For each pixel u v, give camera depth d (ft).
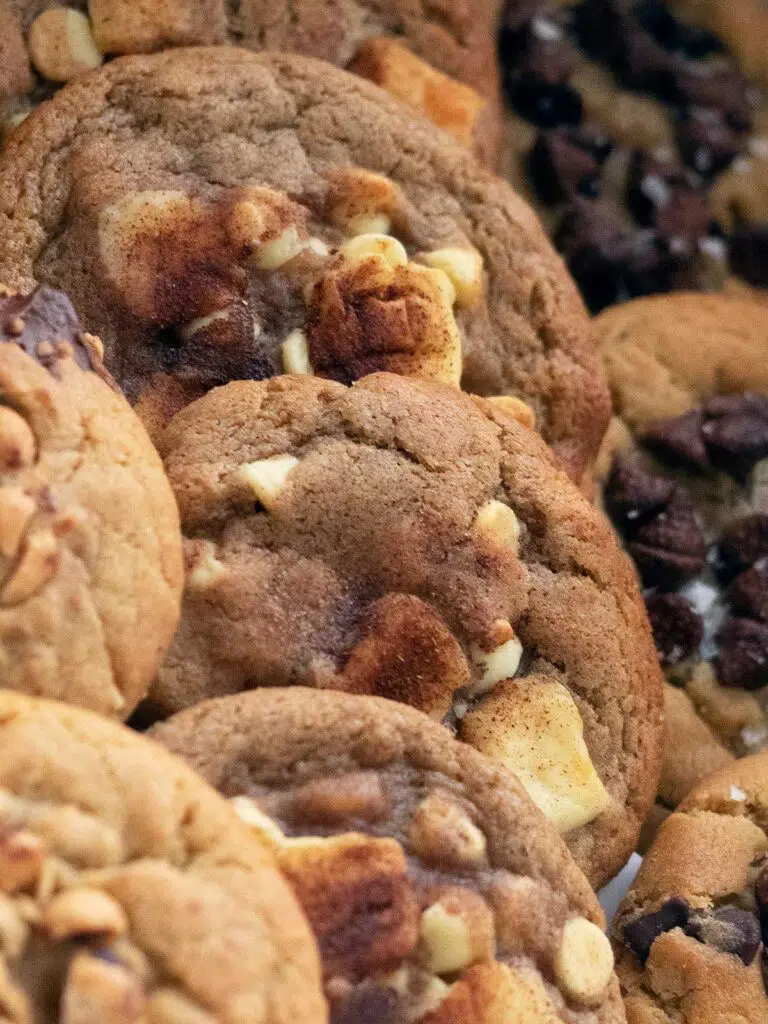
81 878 0.96
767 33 1.55
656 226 1.47
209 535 1.14
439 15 1.39
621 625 1.19
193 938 0.96
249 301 1.20
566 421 1.27
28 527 1.03
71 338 1.08
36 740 0.98
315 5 1.33
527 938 1.08
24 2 1.26
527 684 1.17
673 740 1.30
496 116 1.41
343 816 1.07
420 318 1.21
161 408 1.18
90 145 1.20
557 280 1.28
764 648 1.32
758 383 1.38
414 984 1.05
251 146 1.23
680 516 1.34
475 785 1.09
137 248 1.19
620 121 1.51
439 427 1.17
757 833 1.20
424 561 1.15
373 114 1.26
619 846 1.18
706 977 1.16
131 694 1.05
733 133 1.52
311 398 1.16
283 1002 0.97
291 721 1.07
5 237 1.19
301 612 1.13
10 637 1.02
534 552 1.18
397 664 1.14
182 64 1.23
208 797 1.00
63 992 0.94
